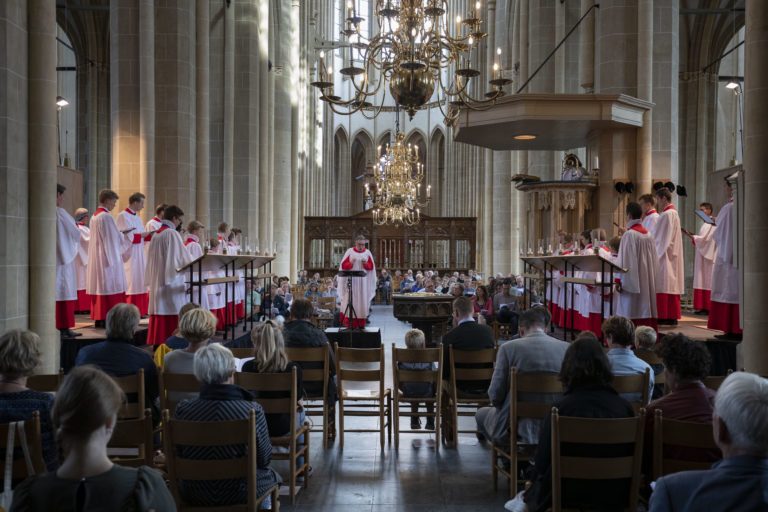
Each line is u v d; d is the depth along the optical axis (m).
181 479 5.11
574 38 22.64
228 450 5.12
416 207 42.34
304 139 41.56
